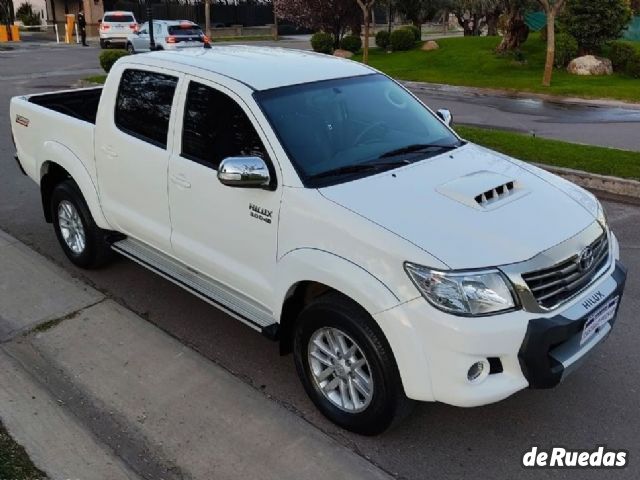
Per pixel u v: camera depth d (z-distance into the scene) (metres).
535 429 3.64
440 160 4.05
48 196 5.93
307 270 3.44
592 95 16.64
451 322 3.00
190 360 4.31
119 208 4.97
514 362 3.11
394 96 4.65
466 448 3.49
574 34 20.80
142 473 3.31
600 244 3.62
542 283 3.17
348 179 3.69
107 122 4.92
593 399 3.90
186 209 4.29
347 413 3.54
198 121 4.21
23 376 4.11
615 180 8.01
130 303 5.11
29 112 5.87
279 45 34.88
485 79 19.59
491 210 3.43
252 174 3.58
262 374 4.19
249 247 3.88
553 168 8.63
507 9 22.55
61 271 5.67
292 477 3.28
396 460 3.40
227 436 3.59
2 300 5.15
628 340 4.53
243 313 4.00
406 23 40.06
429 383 3.11
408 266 3.09
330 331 3.51
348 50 27.27
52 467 3.31
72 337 4.61
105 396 3.94
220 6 46.00
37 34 43.59
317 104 4.12
